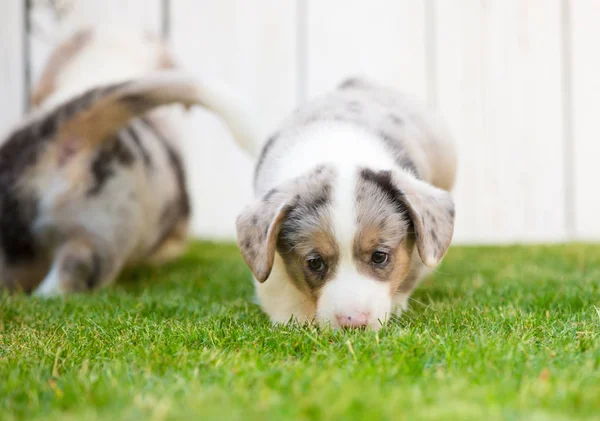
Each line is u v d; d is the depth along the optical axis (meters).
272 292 1.02
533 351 0.87
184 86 1.31
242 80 1.99
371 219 0.96
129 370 0.84
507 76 2.01
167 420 0.73
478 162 2.01
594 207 2.02
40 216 1.31
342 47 2.01
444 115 2.00
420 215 0.96
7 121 1.87
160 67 1.54
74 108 1.31
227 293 1.21
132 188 1.35
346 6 2.01
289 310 1.00
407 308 1.04
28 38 1.87
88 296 1.20
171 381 0.81
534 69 2.01
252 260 0.96
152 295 1.20
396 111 1.12
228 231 1.99
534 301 1.08
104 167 1.33
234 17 1.98
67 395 0.78
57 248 1.33
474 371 0.82
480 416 0.73
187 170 1.52
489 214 2.01
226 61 1.98
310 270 0.97
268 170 1.05
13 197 1.31
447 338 0.89
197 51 1.97
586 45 2.01
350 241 0.96
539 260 1.43
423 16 2.00
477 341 0.88
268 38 1.99
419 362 0.84
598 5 2.00
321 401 0.74
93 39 1.56
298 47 2.00
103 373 0.83
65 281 1.30
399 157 1.05
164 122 1.48
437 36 2.01
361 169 0.99
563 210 2.02
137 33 1.63
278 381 0.79
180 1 1.96
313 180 0.98
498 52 2.00
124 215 1.34
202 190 1.98
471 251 1.58
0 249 1.33
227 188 1.99
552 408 0.75
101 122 1.32
